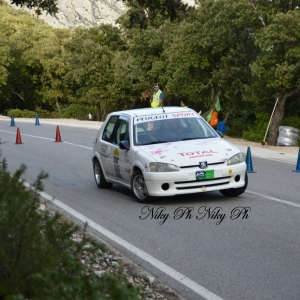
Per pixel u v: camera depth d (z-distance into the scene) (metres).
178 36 31.33
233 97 30.98
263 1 24.20
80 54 55.69
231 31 27.70
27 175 15.84
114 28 53.72
